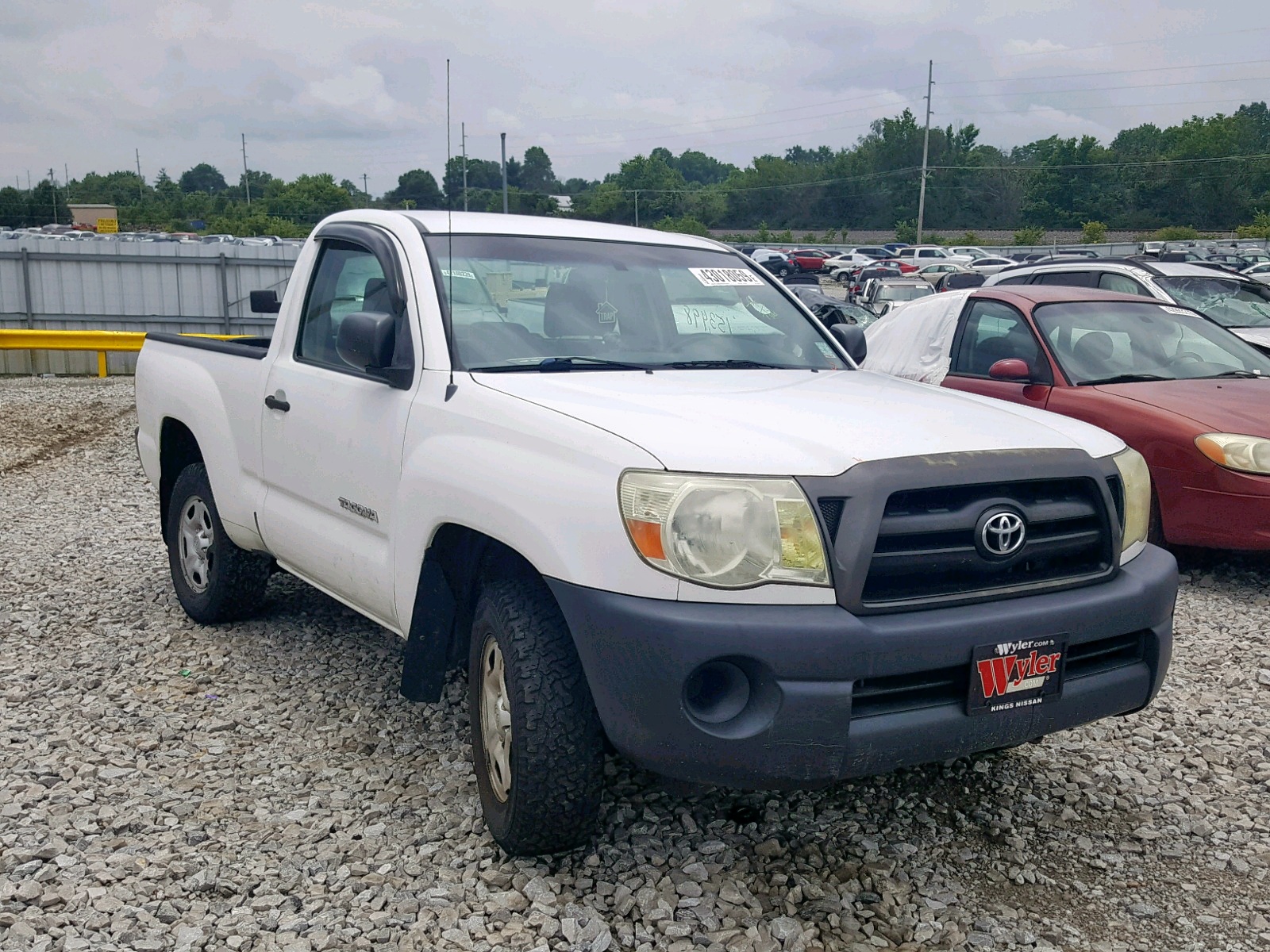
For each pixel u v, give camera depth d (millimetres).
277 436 4391
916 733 2777
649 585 2721
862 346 4445
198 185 187750
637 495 2750
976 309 7840
